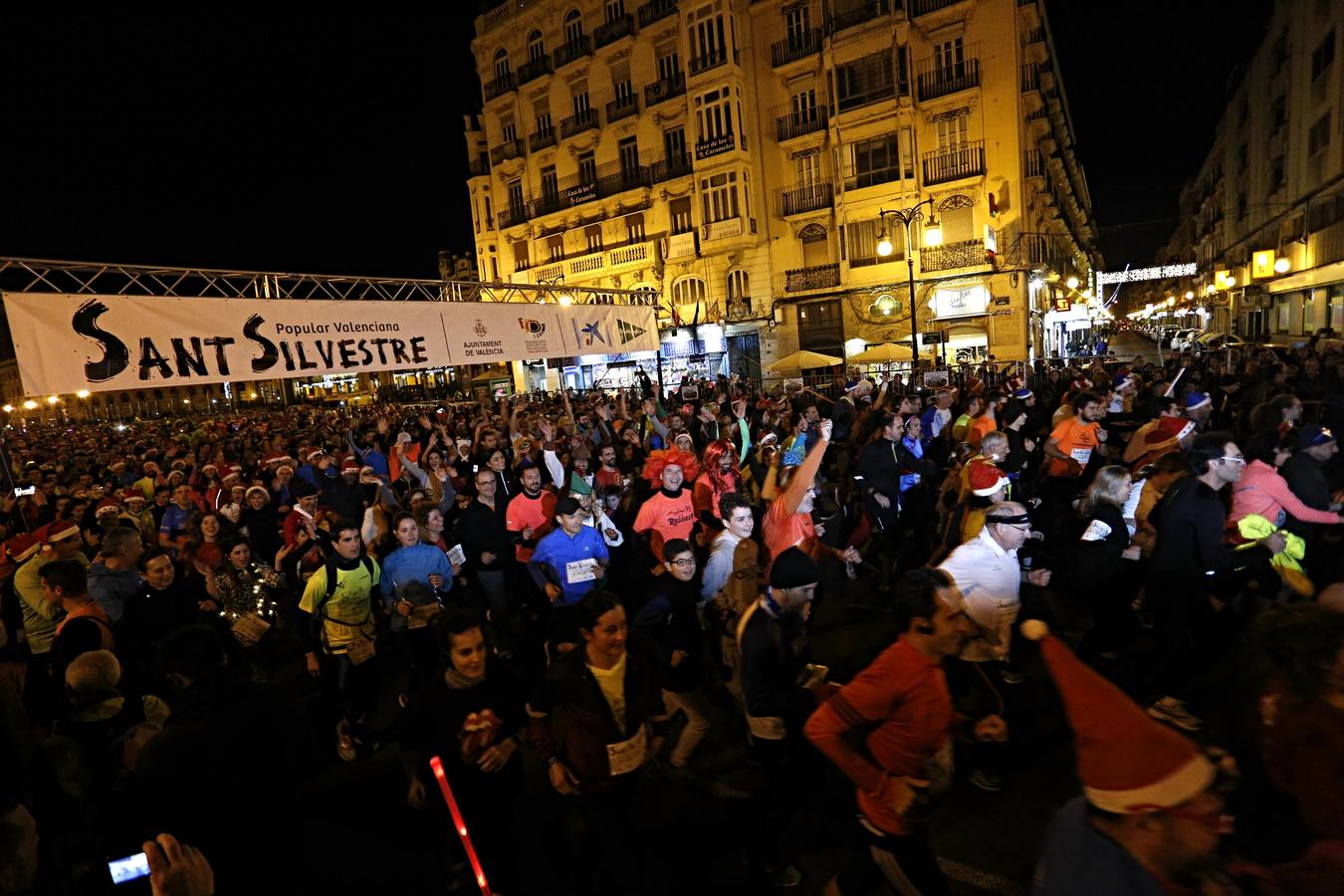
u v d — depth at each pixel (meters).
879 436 7.09
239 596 5.21
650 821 3.94
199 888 2.00
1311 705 1.95
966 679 3.93
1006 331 25.12
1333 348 12.70
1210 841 1.51
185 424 31.02
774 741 3.16
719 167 28.42
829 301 28.08
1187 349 23.56
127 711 3.70
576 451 9.20
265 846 2.49
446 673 3.11
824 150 27.69
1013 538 3.83
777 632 3.19
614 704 3.09
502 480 7.68
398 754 4.93
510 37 35.31
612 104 32.28
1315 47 23.86
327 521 6.97
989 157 24.78
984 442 5.88
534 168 35.69
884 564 7.37
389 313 10.60
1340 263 20.92
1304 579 4.16
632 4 30.81
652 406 10.84
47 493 9.69
